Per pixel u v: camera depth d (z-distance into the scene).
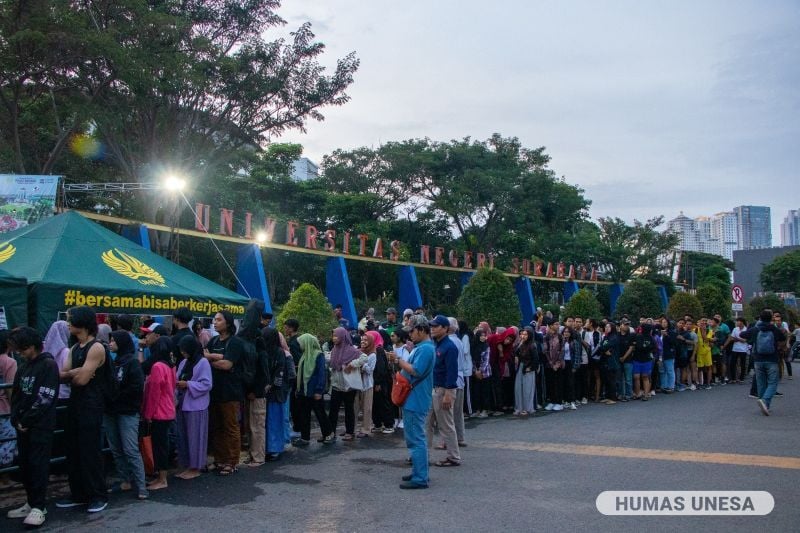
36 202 13.80
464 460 8.27
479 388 12.43
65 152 22.83
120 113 19.03
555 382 13.24
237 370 7.69
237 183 33.59
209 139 23.72
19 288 7.58
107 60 17.44
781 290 68.25
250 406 8.19
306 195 36.91
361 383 10.19
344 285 25.69
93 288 8.23
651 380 15.78
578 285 44.44
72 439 6.17
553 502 6.20
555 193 46.41
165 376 7.02
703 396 15.17
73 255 8.82
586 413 12.64
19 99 18.83
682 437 9.57
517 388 12.62
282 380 8.48
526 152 45.09
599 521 5.59
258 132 23.12
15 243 9.02
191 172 23.27
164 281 9.59
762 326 11.85
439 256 32.66
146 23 17.72
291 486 7.05
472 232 44.75
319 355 9.66
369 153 42.00
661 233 52.62
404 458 8.62
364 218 38.88
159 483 6.98
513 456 8.47
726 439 9.34
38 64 16.64
